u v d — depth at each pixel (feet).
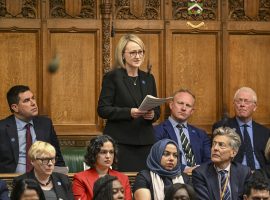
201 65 67.46
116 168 50.01
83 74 66.13
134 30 66.59
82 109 66.03
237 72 67.67
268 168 50.90
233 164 50.14
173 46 67.15
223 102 67.26
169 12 67.05
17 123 53.47
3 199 45.96
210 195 48.98
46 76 65.57
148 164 48.21
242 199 48.70
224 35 67.51
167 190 42.78
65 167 51.24
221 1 67.62
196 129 58.13
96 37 66.33
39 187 40.68
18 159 52.80
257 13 67.77
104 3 65.98
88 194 47.44
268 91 67.82
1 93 65.10
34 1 65.82
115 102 51.83
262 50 67.87
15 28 65.31
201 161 57.31
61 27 65.87
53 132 54.44
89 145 48.29
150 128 51.70
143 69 66.80
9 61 65.36
